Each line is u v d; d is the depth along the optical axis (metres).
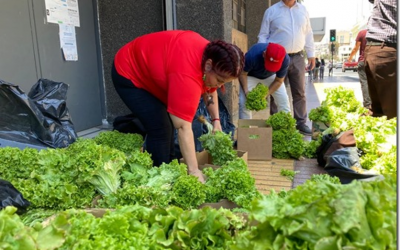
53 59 4.62
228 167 2.43
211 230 1.38
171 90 2.36
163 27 5.38
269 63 3.92
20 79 4.13
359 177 2.81
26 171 2.26
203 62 2.30
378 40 3.88
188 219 1.39
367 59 4.07
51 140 2.99
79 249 1.22
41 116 2.95
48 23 4.50
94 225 1.33
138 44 2.72
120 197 2.04
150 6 5.42
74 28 5.01
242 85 4.59
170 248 1.33
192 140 2.42
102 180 2.21
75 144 2.53
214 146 3.13
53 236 1.21
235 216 1.48
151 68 2.54
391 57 3.82
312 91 15.57
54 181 2.17
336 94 4.48
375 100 4.32
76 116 5.15
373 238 0.98
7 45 3.94
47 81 3.31
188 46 2.39
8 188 1.76
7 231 1.14
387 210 1.02
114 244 1.27
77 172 2.18
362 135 3.31
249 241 1.13
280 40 5.29
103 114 5.81
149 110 2.77
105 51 5.65
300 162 3.91
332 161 3.04
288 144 3.98
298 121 5.60
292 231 1.03
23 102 2.84
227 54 2.22
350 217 0.97
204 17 5.12
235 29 7.29
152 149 2.84
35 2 4.29
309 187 1.16
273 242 1.08
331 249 0.97
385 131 3.31
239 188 2.14
